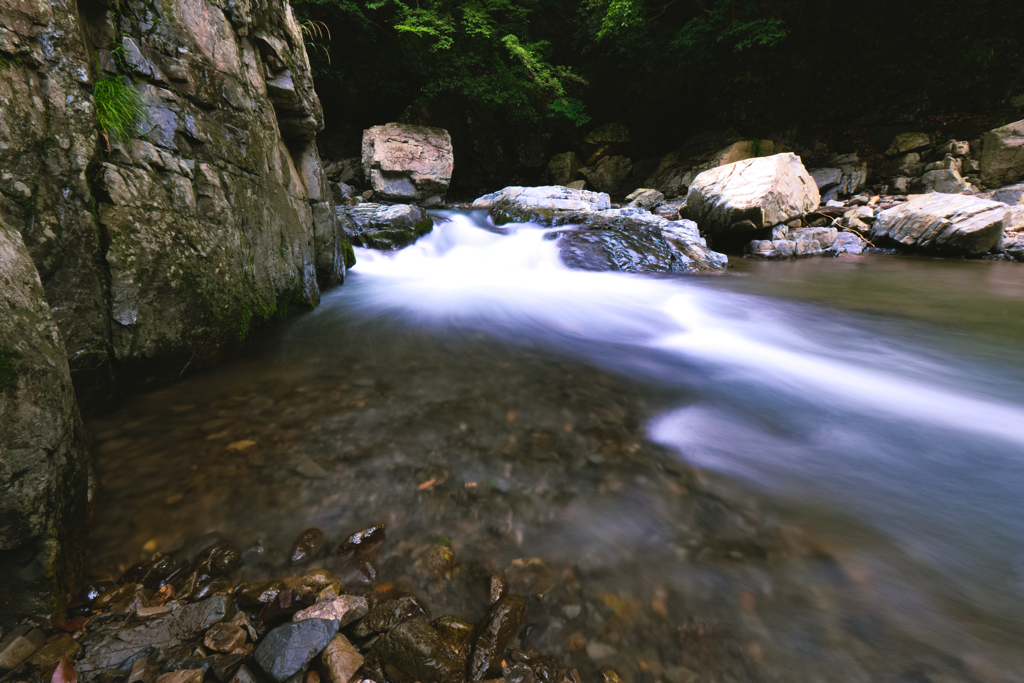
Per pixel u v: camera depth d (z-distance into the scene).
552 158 20.33
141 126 2.89
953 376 3.88
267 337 4.11
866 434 2.84
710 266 8.80
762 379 3.71
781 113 17.62
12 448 1.37
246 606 1.59
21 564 1.43
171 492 2.16
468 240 9.66
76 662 1.37
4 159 2.06
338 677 1.33
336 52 14.53
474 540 1.91
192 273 3.22
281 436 2.65
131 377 2.95
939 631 1.55
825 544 1.92
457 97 16.77
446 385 3.41
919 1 15.13
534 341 4.56
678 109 19.52
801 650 1.48
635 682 1.39
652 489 2.25
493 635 1.45
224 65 3.55
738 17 16.94
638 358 4.18
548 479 2.32
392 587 1.70
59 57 2.31
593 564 1.80
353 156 16.22
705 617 1.59
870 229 11.56
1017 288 7.41
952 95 15.25
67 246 2.41
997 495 2.26
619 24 16.95
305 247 4.71
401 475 2.32
